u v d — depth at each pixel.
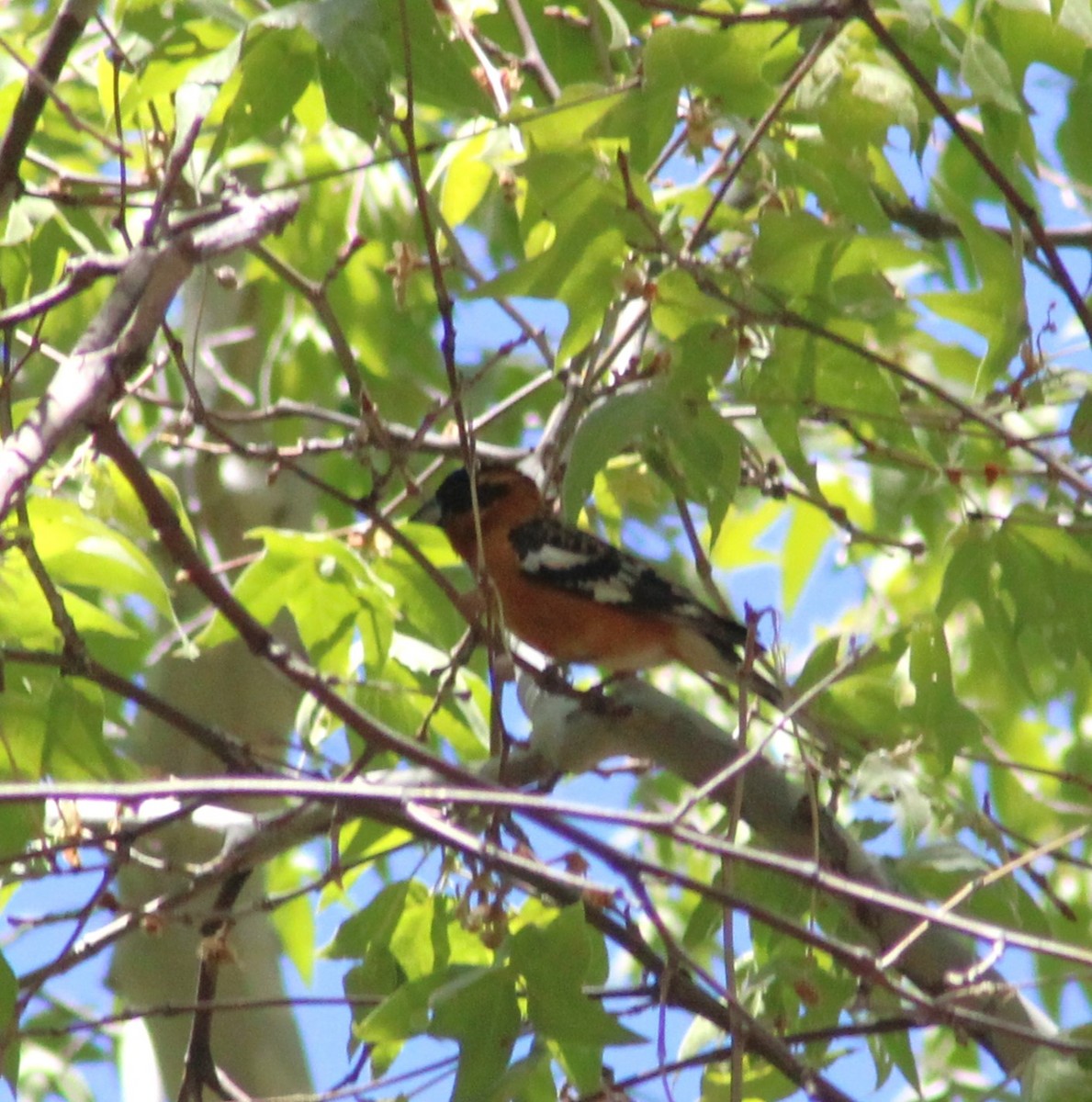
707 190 9.03
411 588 11.27
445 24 10.32
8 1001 7.90
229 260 16.47
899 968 9.31
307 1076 12.67
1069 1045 7.31
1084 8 8.40
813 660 9.60
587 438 8.01
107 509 8.91
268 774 9.73
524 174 8.08
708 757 9.67
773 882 9.82
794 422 8.94
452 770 8.56
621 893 7.46
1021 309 8.55
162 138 9.52
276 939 13.68
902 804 8.71
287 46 8.16
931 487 12.11
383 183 15.88
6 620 9.15
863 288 8.58
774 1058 8.24
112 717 14.18
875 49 9.01
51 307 7.94
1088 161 11.64
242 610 8.77
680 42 8.02
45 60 8.64
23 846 8.87
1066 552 9.69
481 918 8.05
